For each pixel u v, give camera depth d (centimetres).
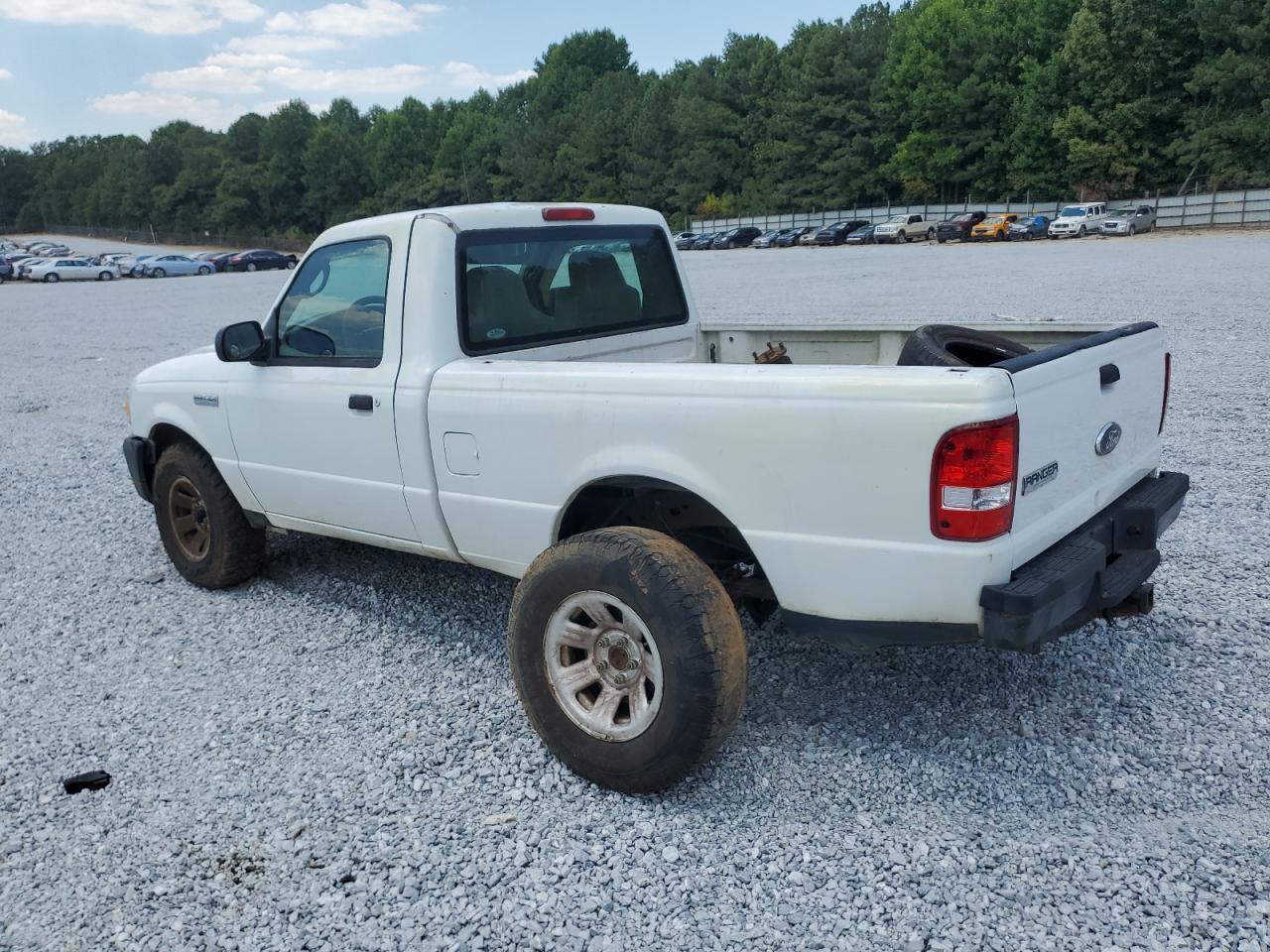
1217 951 249
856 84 7025
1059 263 2842
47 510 746
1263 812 304
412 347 395
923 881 281
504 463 367
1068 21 6106
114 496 779
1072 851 290
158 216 12594
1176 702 370
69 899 293
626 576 308
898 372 283
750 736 362
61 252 7781
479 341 402
